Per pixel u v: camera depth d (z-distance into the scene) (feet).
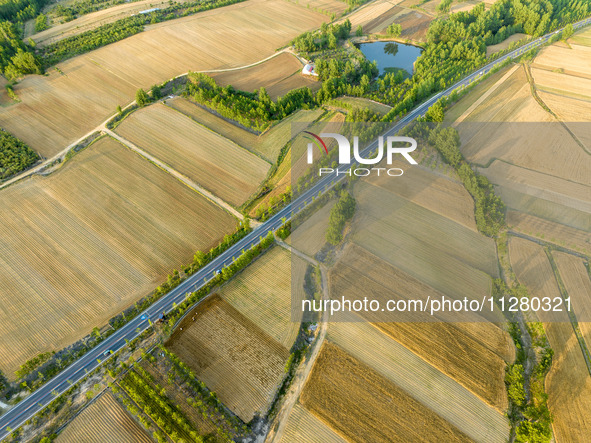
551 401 216.74
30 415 216.13
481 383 225.35
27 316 260.21
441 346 240.94
